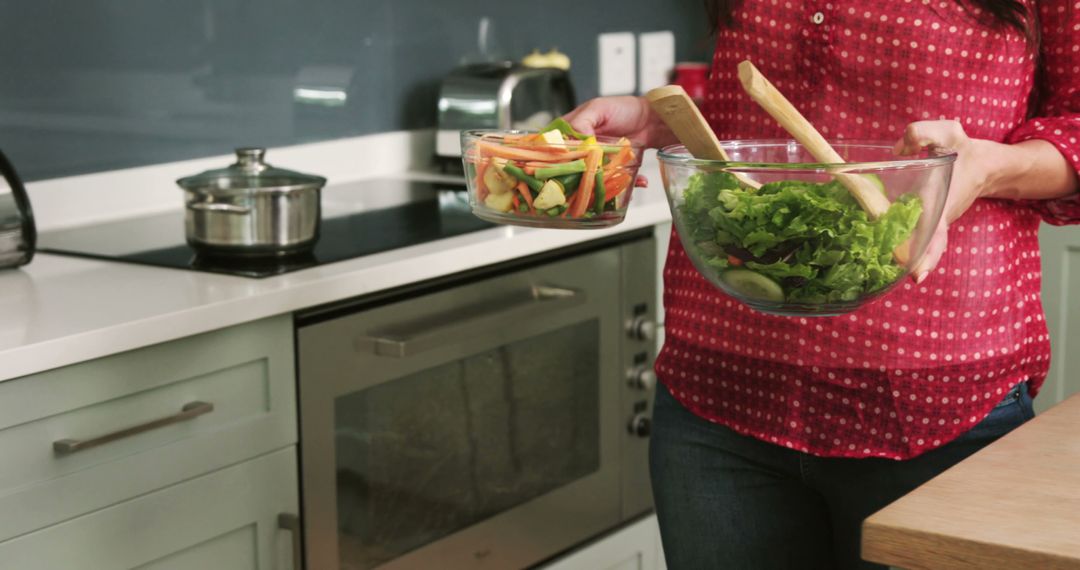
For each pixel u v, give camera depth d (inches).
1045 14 44.7
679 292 50.4
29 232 65.7
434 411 72.9
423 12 103.0
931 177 35.2
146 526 58.8
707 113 50.3
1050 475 31.6
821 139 37.6
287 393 64.4
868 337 45.5
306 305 63.6
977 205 44.9
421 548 73.7
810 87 46.3
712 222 36.1
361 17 98.4
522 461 80.2
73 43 80.5
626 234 86.0
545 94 100.9
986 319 45.6
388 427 70.3
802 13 45.7
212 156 89.9
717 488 49.8
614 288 85.4
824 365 46.2
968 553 27.9
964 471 32.0
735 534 49.6
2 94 77.4
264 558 64.9
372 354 68.4
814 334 46.1
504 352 77.0
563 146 40.7
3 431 52.7
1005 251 45.8
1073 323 99.5
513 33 110.9
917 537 28.5
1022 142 43.3
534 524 81.9
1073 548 27.2
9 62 77.5
